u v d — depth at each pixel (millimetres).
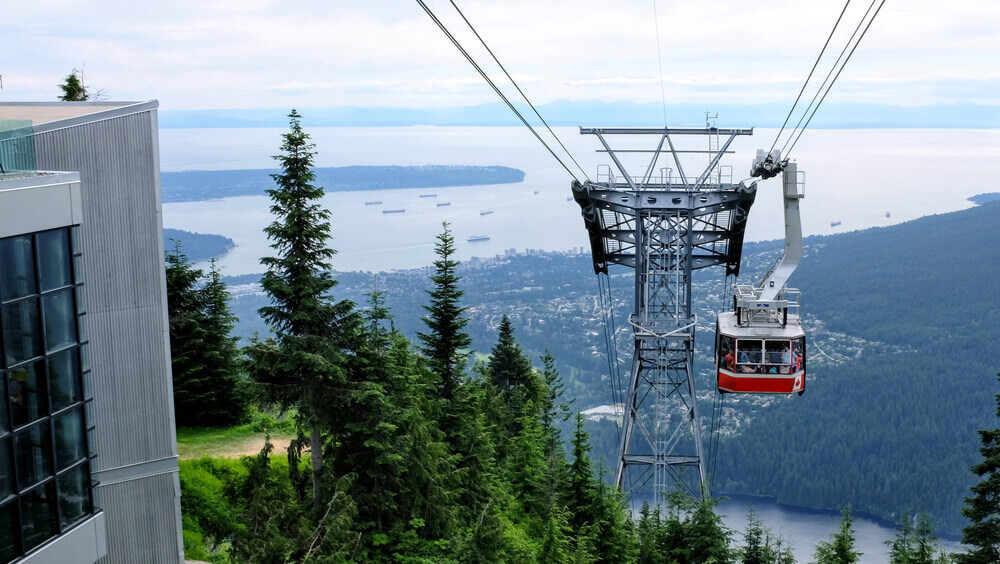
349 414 29297
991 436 38594
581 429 40125
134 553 27219
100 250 26172
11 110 27359
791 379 37469
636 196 53875
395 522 30219
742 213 53375
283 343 28359
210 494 34406
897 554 40031
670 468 54969
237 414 45000
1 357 19266
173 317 43844
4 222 19156
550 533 33656
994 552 38156
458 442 37688
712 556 39250
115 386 26703
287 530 27453
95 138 25766
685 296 55594
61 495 21188
